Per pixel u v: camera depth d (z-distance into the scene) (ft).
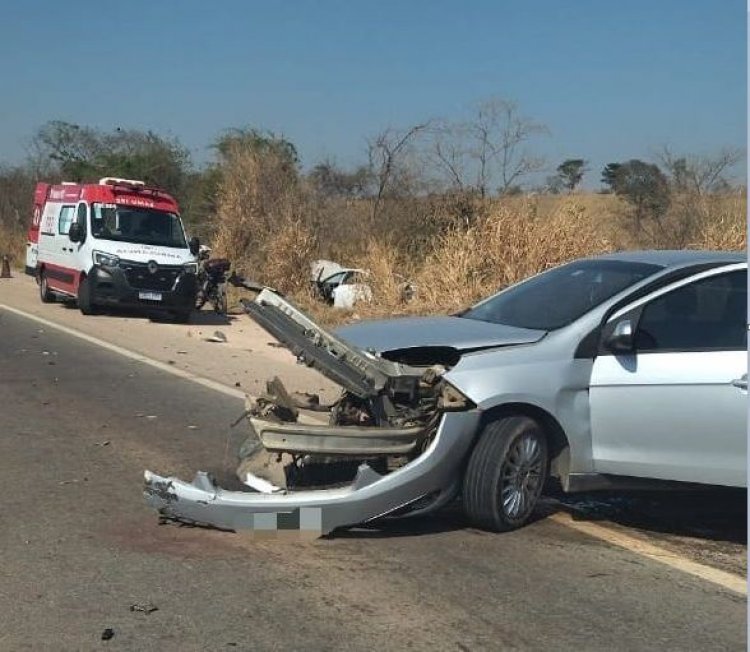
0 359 37.04
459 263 49.70
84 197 58.13
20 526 17.51
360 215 77.15
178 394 31.48
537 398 17.66
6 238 118.52
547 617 14.38
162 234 58.08
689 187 79.41
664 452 18.01
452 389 17.17
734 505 21.47
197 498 16.67
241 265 75.36
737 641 13.79
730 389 17.52
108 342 43.93
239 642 13.09
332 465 17.93
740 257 19.84
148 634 13.24
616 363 18.21
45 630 13.25
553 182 70.64
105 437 24.80
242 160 80.38
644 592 15.62
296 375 36.91
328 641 13.21
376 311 52.11
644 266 19.77
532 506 18.38
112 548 16.52
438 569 16.14
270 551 16.62
